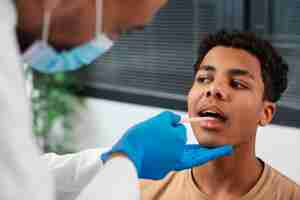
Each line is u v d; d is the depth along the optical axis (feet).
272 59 4.62
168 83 9.46
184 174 4.72
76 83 10.66
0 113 2.60
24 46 3.07
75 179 4.17
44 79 10.39
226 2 8.59
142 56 9.78
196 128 4.46
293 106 7.94
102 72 10.42
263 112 4.64
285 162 7.81
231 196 4.58
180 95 9.29
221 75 4.52
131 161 3.48
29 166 2.69
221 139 4.43
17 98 2.67
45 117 10.50
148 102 9.68
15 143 2.63
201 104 4.51
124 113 10.02
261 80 4.54
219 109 4.45
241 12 8.44
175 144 3.90
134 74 9.96
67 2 2.93
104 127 10.39
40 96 10.48
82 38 3.10
